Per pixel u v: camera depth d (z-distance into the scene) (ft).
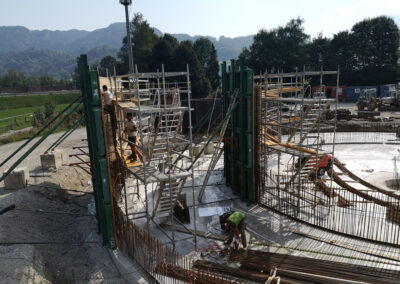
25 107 228.02
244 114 48.96
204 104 119.14
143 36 239.91
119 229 38.75
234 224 35.83
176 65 215.31
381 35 252.21
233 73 50.60
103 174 37.86
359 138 94.79
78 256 39.73
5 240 36.04
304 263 32.45
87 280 35.14
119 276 35.76
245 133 49.42
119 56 254.68
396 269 31.96
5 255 32.55
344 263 32.17
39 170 66.85
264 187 49.80
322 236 39.45
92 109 36.01
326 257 34.99
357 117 134.51
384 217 42.65
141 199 53.11
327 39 276.62
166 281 30.37
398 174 61.77
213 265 33.60
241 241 37.37
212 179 64.08
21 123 136.98
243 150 49.98
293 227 42.22
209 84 225.97
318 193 52.01
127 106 40.75
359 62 267.80
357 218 42.73
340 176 61.87
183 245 39.14
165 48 215.31
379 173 62.95
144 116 54.75
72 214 49.62
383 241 37.06
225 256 35.73
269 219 45.09
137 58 230.89
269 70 277.03
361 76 257.14
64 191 58.85
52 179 61.16
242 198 51.52
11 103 234.79
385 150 81.92
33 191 53.21
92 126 36.76
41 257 35.65
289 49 268.82
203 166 72.74
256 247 37.70
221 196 54.90
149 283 31.96
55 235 43.91
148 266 32.60
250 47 285.23
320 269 31.14
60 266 37.37
